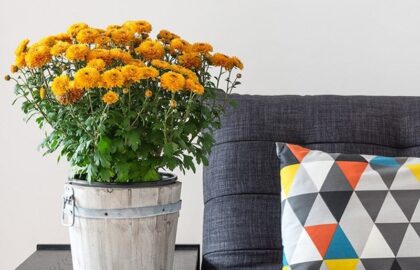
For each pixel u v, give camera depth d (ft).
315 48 6.68
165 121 4.43
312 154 5.24
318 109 5.75
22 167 6.82
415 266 4.83
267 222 5.49
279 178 5.60
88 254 4.62
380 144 5.65
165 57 4.94
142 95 4.49
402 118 5.74
